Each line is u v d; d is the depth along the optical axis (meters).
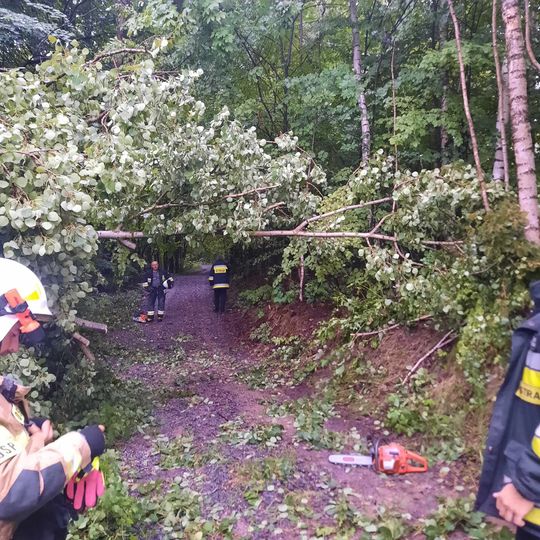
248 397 6.70
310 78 9.86
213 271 13.20
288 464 4.36
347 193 7.34
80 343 5.39
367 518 3.55
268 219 7.01
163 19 9.43
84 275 6.01
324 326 8.08
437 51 8.04
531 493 1.65
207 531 3.47
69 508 1.98
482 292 5.36
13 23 8.94
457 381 5.23
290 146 6.96
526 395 1.82
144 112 5.32
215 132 6.66
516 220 5.08
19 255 3.92
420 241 6.07
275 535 3.45
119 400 6.02
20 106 4.46
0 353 1.92
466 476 4.11
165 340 10.67
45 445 1.82
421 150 8.99
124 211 5.94
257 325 10.65
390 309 6.80
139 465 4.62
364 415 5.67
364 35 11.18
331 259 7.90
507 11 5.43
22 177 3.85
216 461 4.59
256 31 10.73
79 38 13.37
